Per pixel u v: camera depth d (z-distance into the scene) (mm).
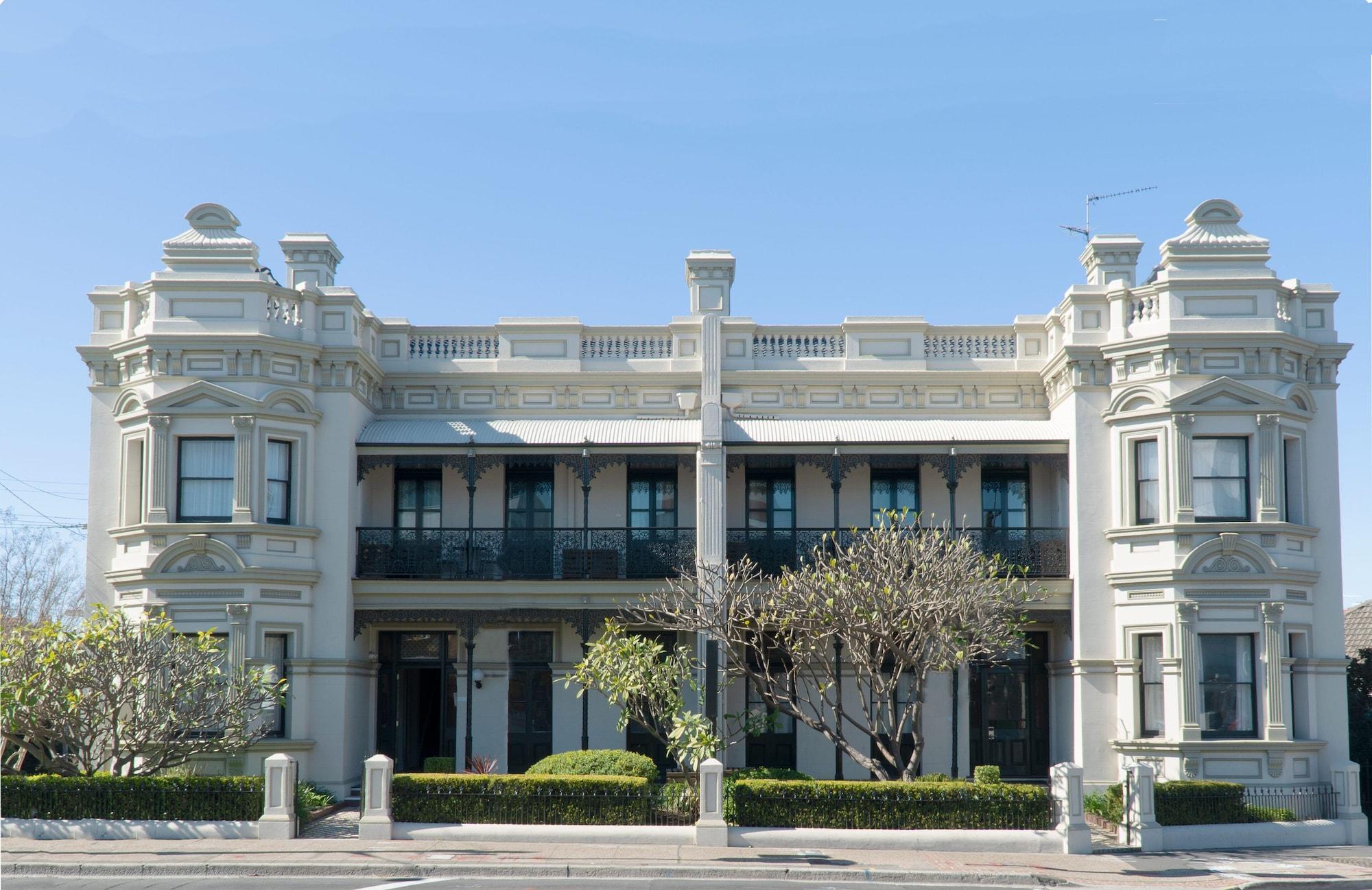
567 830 21828
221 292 27125
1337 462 27297
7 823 21844
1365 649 30312
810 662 26500
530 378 30297
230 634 26125
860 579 24109
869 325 30516
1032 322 30453
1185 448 26406
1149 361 27047
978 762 30109
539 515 30672
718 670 23469
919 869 19641
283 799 22109
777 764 29797
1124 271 28906
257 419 26781
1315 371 27562
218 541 26250
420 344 30766
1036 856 21578
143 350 26969
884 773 24031
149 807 22094
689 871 19438
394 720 30156
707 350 30062
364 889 17719
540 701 30281
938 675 29953
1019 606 26688
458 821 22359
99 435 27812
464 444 28422
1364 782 28375
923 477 30656
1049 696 30016
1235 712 25969
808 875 19359
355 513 28594
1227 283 26781
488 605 28344
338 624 27484
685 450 28562
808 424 29578
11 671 22203
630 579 28328
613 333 30734
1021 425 29484
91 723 22719
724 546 28000
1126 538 27016
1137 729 26469
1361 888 19547
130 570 26359
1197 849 23062
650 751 29875
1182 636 25953
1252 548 25984
